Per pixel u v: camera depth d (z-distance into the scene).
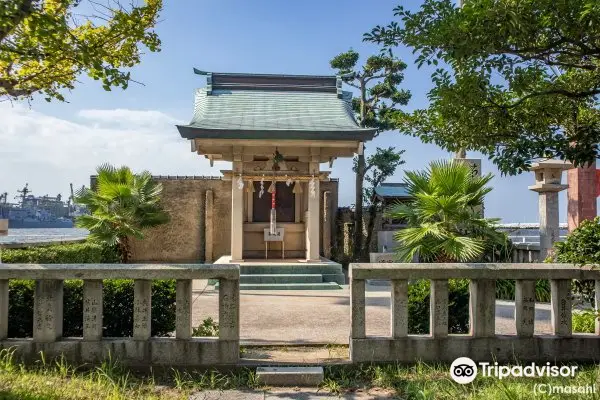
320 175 14.42
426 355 5.07
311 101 16.00
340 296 11.12
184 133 13.05
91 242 13.13
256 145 14.23
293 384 4.75
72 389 4.29
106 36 5.51
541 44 4.04
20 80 5.41
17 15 3.82
